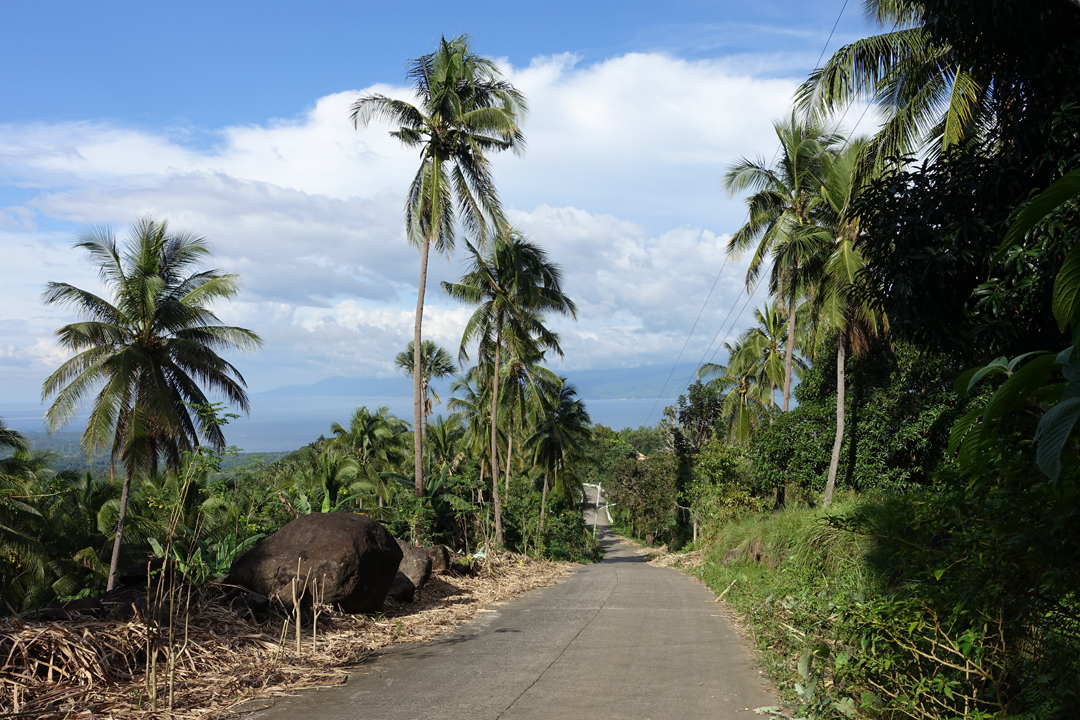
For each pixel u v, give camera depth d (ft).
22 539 79.51
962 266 26.55
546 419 123.85
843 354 61.21
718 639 27.30
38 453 107.04
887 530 16.29
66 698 15.93
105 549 96.89
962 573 13.23
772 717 16.30
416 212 75.41
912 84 44.50
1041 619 12.84
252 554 27.68
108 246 71.97
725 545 65.00
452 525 78.48
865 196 29.35
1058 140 23.48
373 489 103.86
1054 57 24.02
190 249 76.33
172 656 17.69
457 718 15.98
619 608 37.42
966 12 25.71
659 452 169.99
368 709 16.63
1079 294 9.88
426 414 195.31
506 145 76.13
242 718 15.81
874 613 14.76
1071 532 10.70
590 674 20.58
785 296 84.17
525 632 28.40
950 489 13.96
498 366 100.89
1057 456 8.58
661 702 17.57
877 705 14.26
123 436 74.49
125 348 71.20
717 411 175.73
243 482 35.27
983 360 28.22
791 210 76.07
